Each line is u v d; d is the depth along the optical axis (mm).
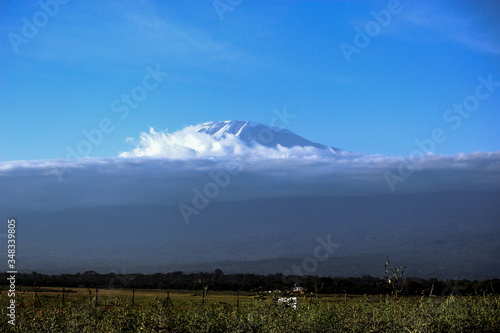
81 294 46062
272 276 75250
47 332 14547
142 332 14312
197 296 54719
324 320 15156
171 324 14812
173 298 46875
